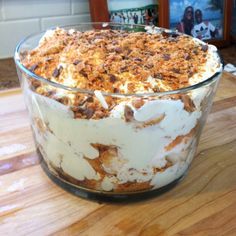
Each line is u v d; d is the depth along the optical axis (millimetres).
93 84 291
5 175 339
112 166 294
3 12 594
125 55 332
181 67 328
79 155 293
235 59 685
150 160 295
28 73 288
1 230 284
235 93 501
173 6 642
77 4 645
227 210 313
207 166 367
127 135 276
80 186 314
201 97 293
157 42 379
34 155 369
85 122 272
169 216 305
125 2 612
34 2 608
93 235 283
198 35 688
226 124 436
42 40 384
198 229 293
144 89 292
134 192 313
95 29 447
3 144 380
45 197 318
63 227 290
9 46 627
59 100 271
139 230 290
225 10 700
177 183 339
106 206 312
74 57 314
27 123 416
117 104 271
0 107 439
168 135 288
